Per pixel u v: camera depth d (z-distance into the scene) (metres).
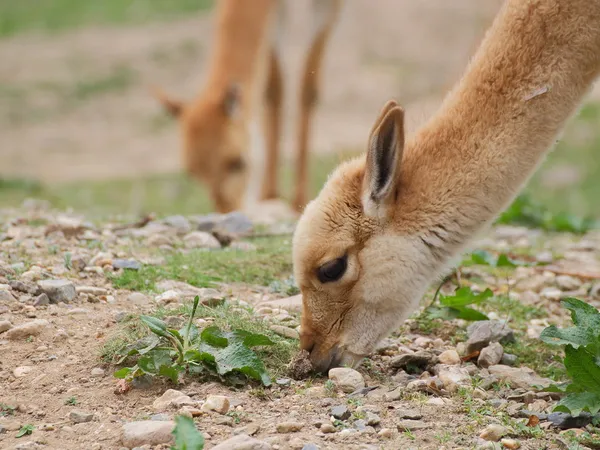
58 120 50.56
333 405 10.19
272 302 13.26
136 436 9.17
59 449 9.11
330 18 29.83
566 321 13.93
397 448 9.21
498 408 10.43
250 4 29.61
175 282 13.71
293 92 50.75
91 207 34.06
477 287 15.23
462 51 57.06
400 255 11.47
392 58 57.50
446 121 11.80
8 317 11.83
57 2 67.50
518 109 11.62
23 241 15.23
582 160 42.34
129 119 51.31
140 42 60.34
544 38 11.62
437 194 11.55
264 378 10.49
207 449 8.99
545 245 19.27
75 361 10.91
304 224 11.55
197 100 29.97
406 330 13.29
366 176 11.27
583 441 9.62
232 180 29.47
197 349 10.60
